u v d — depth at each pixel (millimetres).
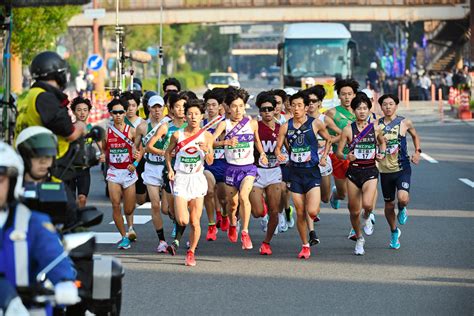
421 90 166875
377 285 27359
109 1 168750
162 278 28484
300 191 31578
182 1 172875
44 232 14898
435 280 28047
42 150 16859
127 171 33875
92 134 21312
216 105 35625
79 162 22594
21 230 14758
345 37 115438
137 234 37188
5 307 14102
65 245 16812
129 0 171125
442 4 171250
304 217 31781
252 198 32938
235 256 32312
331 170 38312
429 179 55188
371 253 32719
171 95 33469
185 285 27438
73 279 15172
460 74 154250
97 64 100938
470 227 38281
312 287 27109
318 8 173625
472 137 88312
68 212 18078
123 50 55469
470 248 33562
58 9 106250
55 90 22219
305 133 31422
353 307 24500
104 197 48281
